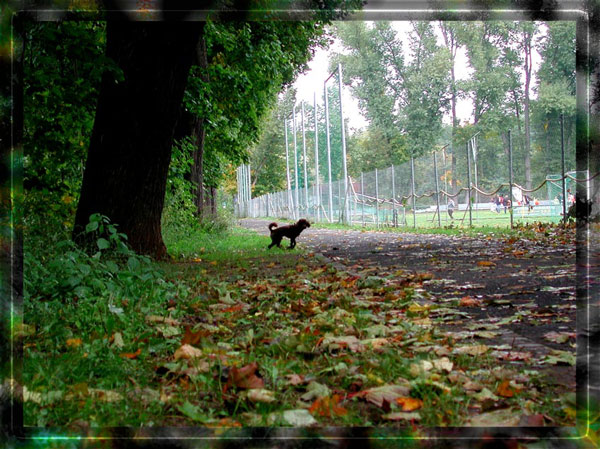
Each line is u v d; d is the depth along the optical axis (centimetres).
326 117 3906
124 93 999
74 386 298
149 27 986
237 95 1902
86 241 879
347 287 703
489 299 561
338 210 3991
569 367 324
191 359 346
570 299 546
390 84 6362
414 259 1086
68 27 831
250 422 253
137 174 1022
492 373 310
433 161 2708
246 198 9031
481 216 2700
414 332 428
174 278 775
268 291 680
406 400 269
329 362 343
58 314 481
